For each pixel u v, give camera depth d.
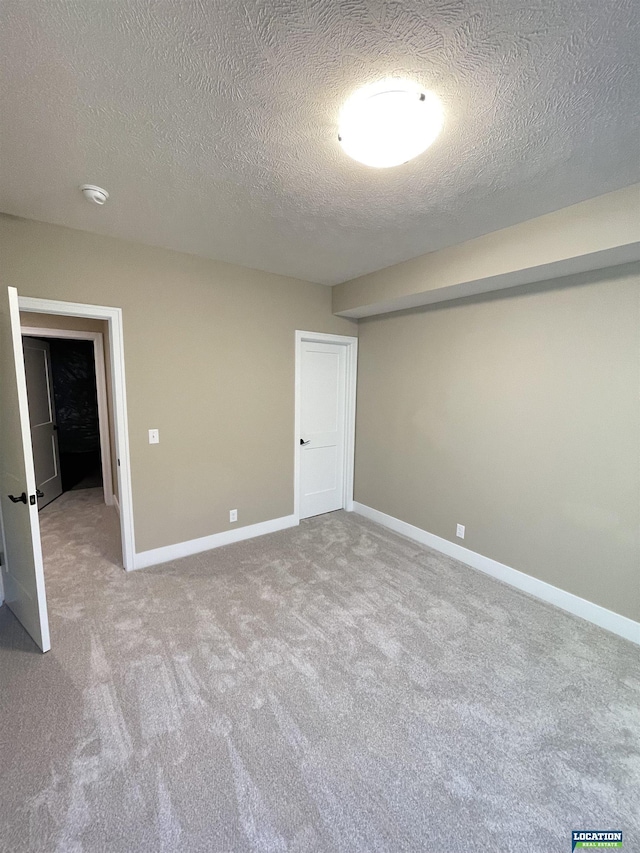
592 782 1.42
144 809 1.30
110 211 2.17
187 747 1.52
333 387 4.20
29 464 1.93
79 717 1.64
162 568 2.98
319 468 4.21
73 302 2.49
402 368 3.63
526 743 1.57
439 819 1.29
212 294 3.09
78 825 1.25
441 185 1.83
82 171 1.75
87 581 2.77
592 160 1.62
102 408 4.43
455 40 1.06
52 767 1.43
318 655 2.04
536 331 2.60
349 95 1.27
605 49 1.07
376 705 1.74
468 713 1.71
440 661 2.02
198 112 1.36
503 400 2.82
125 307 2.70
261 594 2.63
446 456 3.27
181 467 3.11
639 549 2.20
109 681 1.84
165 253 2.83
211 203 2.05
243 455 3.45
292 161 1.65
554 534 2.57
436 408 3.33
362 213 2.15
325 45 1.08
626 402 2.21
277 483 3.73
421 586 2.78
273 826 1.26
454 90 1.24
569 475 2.48
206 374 3.14
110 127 1.44
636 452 2.19
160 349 2.89
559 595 2.56
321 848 1.20
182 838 1.22
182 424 3.07
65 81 1.21
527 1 0.95
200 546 3.28
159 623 2.29
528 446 2.69
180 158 1.64
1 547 2.49
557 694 1.82
